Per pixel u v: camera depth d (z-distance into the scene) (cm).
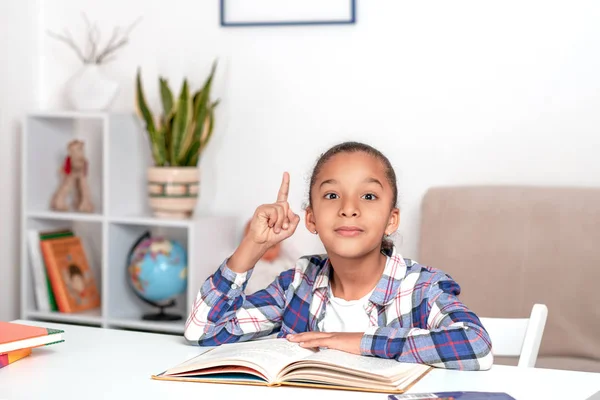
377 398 110
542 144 276
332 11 296
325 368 119
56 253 309
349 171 135
